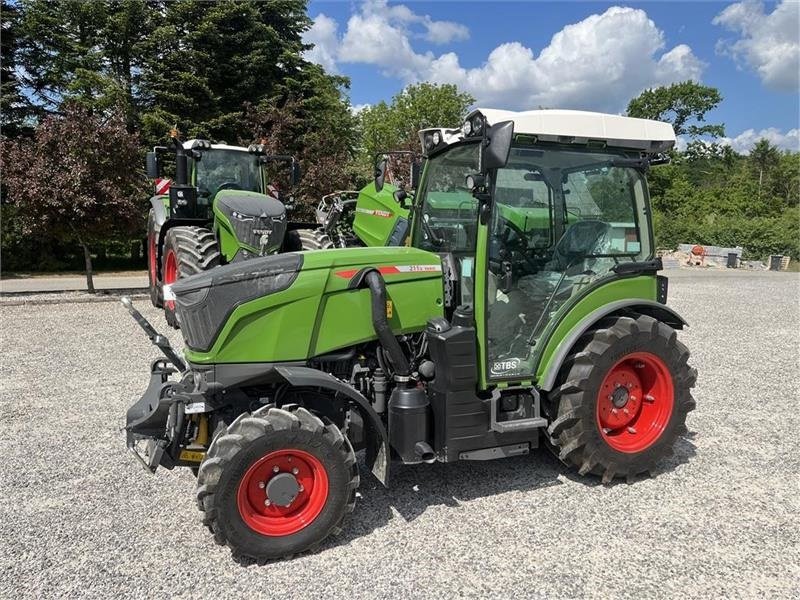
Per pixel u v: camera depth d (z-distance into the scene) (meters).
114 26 19.34
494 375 3.55
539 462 4.17
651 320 3.84
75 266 19.88
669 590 2.74
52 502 3.54
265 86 21.31
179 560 2.97
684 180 44.06
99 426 4.76
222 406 3.21
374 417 3.15
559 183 3.74
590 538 3.18
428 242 3.99
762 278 18.98
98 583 2.77
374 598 2.67
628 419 3.94
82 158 11.15
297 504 3.05
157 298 9.95
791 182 48.31
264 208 7.49
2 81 19.17
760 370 6.84
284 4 22.55
